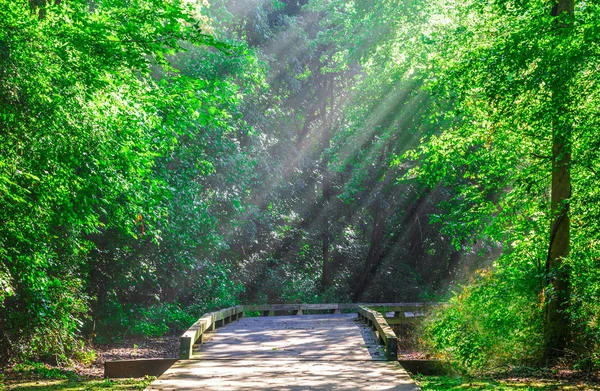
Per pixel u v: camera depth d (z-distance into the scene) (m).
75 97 12.73
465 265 37.97
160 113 18.84
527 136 16.95
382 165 35.41
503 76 14.18
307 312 35.66
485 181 20.55
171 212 24.09
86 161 13.91
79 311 18.69
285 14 39.22
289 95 41.06
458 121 26.88
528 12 15.69
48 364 16.84
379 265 41.88
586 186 14.73
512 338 15.16
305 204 40.31
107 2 13.53
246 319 23.94
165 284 27.41
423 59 26.11
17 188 12.45
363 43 28.92
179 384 9.98
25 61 11.84
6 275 13.28
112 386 12.73
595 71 13.71
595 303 14.40
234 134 31.61
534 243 17.23
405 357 17.34
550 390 11.76
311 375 10.96
